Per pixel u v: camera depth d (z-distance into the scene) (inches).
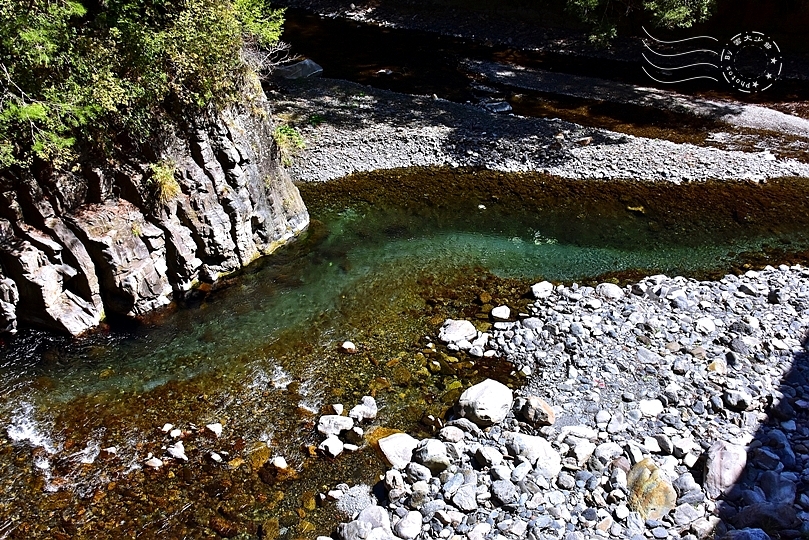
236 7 535.2
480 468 381.7
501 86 1059.9
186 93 514.9
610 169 805.2
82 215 485.1
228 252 569.9
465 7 1363.2
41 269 476.4
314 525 353.4
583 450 381.7
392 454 391.9
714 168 807.1
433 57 1182.3
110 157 498.6
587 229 689.0
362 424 424.5
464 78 1088.2
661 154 836.6
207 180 541.0
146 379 461.4
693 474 369.1
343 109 924.0
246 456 399.2
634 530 333.1
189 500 368.5
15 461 392.5
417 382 463.5
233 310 536.7
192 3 502.3
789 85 1065.5
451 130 879.7
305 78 1024.9
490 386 428.1
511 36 1288.1
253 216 589.0
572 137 874.1
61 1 446.9
